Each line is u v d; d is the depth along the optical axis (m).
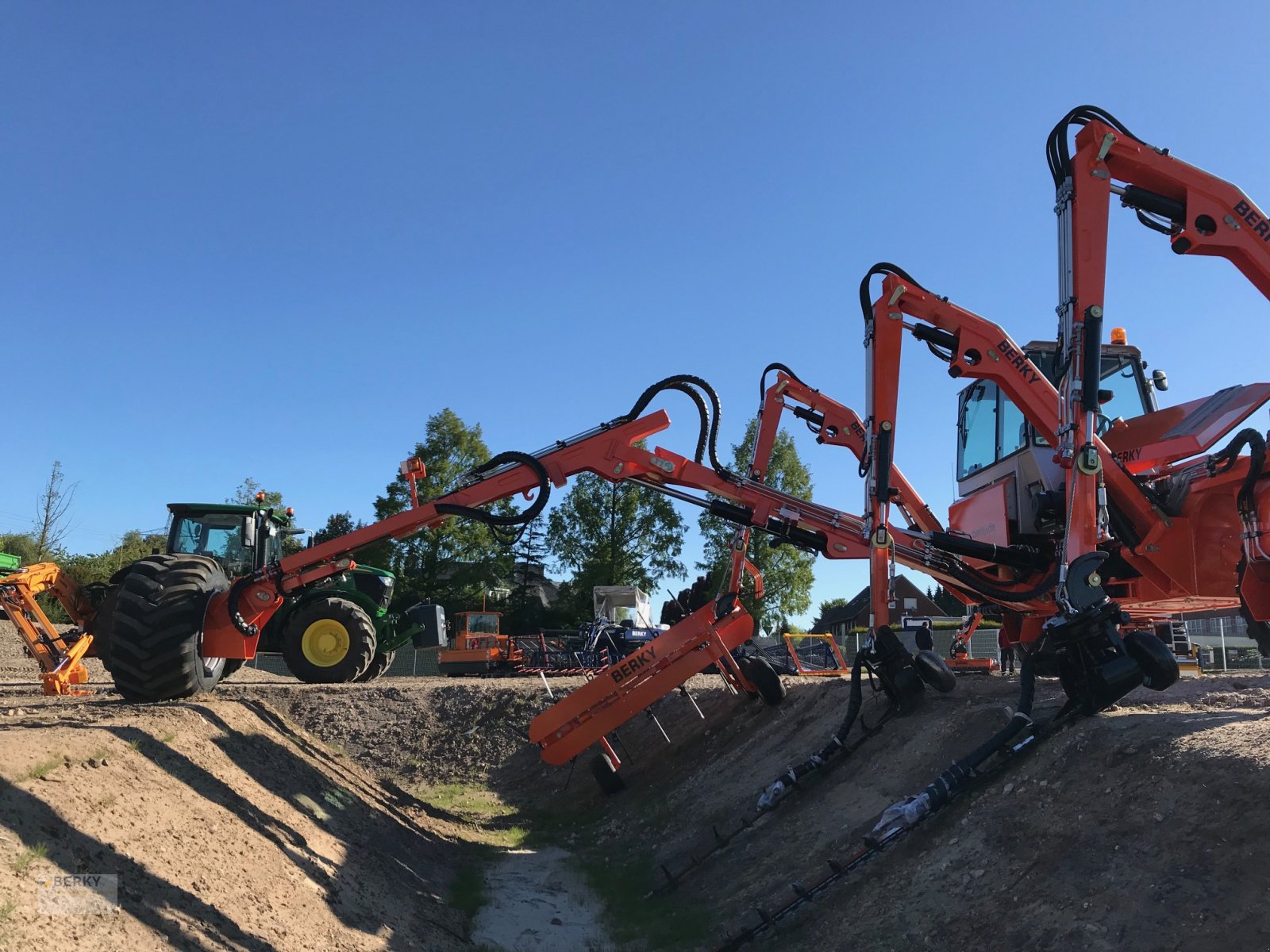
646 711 14.26
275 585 8.59
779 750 9.20
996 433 9.15
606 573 38.81
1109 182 6.01
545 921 6.68
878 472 7.44
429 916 6.16
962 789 5.42
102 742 5.04
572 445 9.02
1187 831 3.78
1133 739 4.70
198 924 3.89
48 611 23.50
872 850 5.36
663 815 9.48
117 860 3.92
